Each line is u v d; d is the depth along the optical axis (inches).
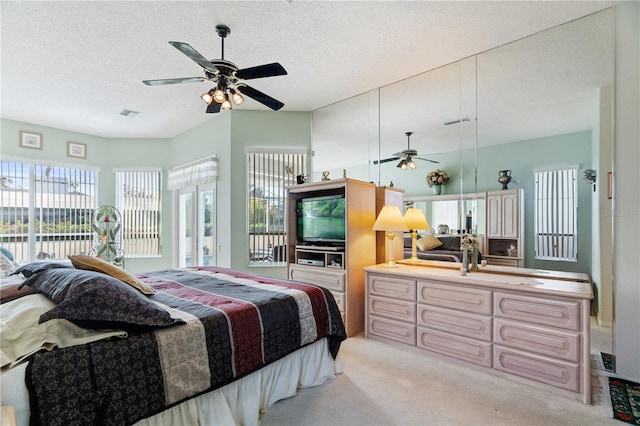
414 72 132.2
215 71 93.1
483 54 118.4
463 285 98.7
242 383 69.0
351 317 126.6
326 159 172.6
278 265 173.6
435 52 116.7
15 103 158.9
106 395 47.8
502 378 90.0
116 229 208.5
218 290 87.3
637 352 89.4
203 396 62.2
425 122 137.6
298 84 142.8
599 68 98.3
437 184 135.3
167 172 225.6
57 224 200.1
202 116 180.7
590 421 70.4
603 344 95.7
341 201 136.9
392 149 147.8
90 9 88.9
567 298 80.3
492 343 92.7
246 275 109.8
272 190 175.5
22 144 186.7
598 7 93.0
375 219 142.4
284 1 86.7
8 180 182.5
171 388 54.9
